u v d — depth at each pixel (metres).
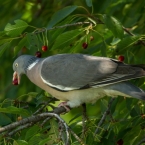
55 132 10.24
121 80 10.79
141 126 11.18
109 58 11.36
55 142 9.88
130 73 10.77
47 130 10.86
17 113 10.48
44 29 11.55
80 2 16.19
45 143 9.88
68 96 11.48
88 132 10.72
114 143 11.02
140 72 10.70
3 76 17.75
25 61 12.34
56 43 11.49
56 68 11.58
